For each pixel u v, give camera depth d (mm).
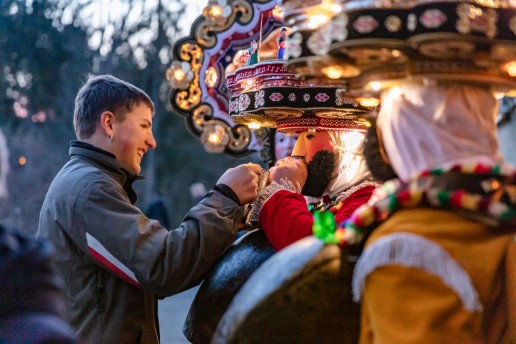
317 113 2510
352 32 1762
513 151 4598
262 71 2506
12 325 1486
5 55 20328
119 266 2611
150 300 2787
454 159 1775
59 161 19812
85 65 21141
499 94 1988
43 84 20438
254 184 2643
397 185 1838
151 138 2881
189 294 11383
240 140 3879
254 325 1921
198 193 18500
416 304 1675
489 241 1768
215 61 3840
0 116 19875
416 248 1685
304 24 1919
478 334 1802
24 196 18422
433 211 1759
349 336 1954
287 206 2406
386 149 1911
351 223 1861
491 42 1715
